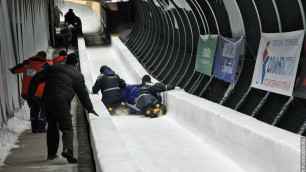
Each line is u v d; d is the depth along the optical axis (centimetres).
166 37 3488
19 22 1722
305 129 1122
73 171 830
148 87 1582
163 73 3136
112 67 3416
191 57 2553
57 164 885
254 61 1644
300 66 1214
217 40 1969
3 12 1370
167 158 966
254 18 1587
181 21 2778
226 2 1734
